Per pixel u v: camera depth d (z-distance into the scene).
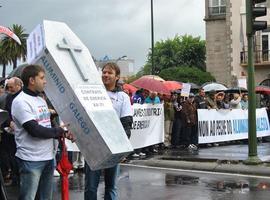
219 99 16.69
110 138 4.39
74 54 4.59
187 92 14.88
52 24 4.62
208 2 40.44
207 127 15.48
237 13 37.81
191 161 11.09
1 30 12.74
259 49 37.28
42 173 4.67
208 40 40.28
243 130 17.11
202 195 7.66
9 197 7.55
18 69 8.53
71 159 9.85
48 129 4.39
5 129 7.54
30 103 4.39
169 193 7.83
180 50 68.06
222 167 10.16
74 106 4.39
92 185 5.26
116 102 5.34
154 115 13.76
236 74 37.84
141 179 9.20
